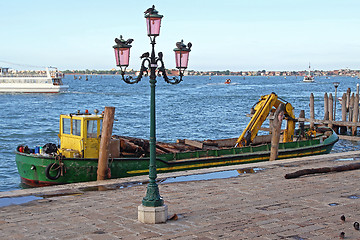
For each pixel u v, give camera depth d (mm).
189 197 11383
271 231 8516
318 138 26141
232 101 83688
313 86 168000
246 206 10414
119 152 17906
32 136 39125
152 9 8930
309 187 12492
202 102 81062
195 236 8203
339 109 64375
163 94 109500
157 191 9211
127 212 9906
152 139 9180
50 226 8859
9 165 25391
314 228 8711
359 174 14352
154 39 9070
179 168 18438
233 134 42062
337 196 11391
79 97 95562
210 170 15125
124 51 9000
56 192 11984
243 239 8055
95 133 17062
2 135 39094
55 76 108188
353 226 8789
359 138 32719
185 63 9695
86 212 9922
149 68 9227
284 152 21516
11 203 10773
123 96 100688
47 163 16516
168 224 8977
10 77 106625
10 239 8078
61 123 17672
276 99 22766
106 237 8141
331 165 16062
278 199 11094
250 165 16078
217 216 9562
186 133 42375
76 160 16562
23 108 67875
